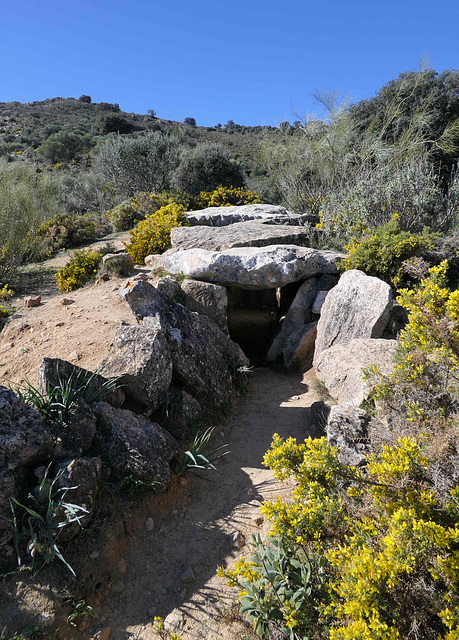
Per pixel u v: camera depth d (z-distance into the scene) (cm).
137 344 487
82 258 931
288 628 243
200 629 282
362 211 881
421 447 280
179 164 2172
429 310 319
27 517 317
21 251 972
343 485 281
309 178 1490
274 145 1564
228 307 907
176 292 715
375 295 592
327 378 518
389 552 204
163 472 398
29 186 1207
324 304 695
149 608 306
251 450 479
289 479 416
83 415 388
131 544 353
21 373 543
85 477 343
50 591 293
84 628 289
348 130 1345
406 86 1505
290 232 955
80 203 2088
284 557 270
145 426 428
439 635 187
